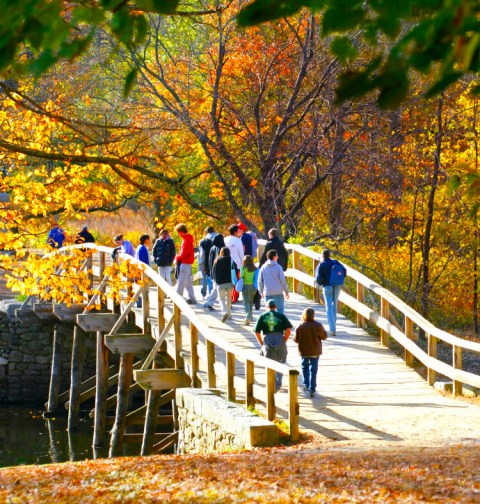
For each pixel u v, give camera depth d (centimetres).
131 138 1856
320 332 1783
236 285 2412
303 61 3111
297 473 1023
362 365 2081
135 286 2527
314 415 1634
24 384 3369
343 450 1282
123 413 2388
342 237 3481
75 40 487
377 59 452
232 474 1024
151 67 3466
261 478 988
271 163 3152
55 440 2708
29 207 1852
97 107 3014
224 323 2414
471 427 1517
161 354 2228
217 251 2562
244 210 3388
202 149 3231
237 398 1770
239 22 463
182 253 2580
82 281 1928
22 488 1002
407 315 2103
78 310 2892
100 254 2647
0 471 1223
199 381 1958
